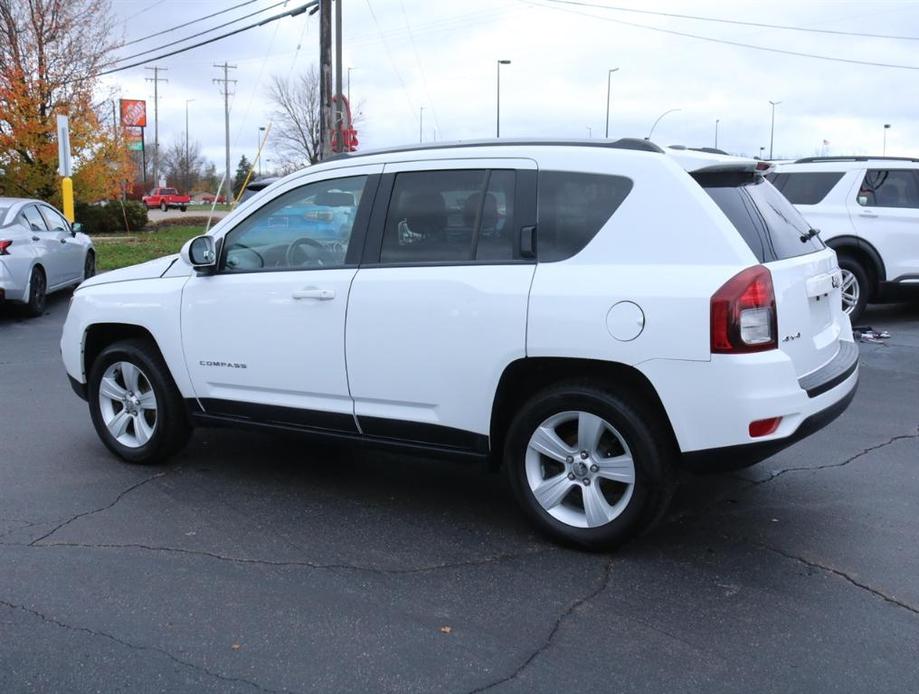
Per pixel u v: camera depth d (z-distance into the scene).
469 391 4.35
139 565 4.14
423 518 4.77
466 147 4.54
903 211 10.54
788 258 4.23
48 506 4.93
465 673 3.23
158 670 3.25
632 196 4.09
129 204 31.20
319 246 4.89
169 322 5.29
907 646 3.42
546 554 4.29
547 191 4.27
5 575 4.03
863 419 6.81
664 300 3.87
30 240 12.16
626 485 4.15
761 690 3.12
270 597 3.83
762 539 4.47
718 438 3.86
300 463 5.75
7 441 6.20
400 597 3.83
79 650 3.38
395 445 4.69
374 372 4.60
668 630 3.54
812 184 11.05
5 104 24.33
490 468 4.52
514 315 4.17
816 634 3.51
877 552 4.30
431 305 4.39
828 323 4.64
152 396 5.52
